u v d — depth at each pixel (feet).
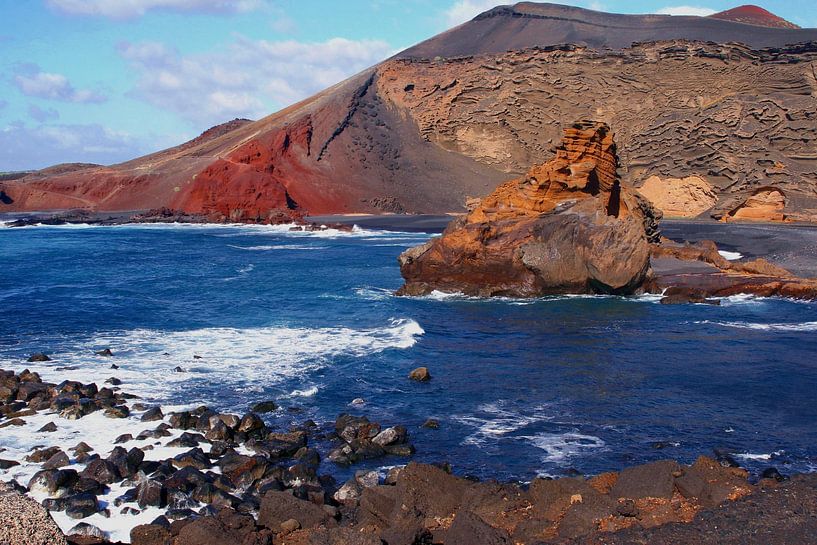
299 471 58.44
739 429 70.08
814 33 497.05
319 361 94.12
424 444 66.28
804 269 173.06
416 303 139.23
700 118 426.10
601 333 111.86
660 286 147.95
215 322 119.96
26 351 97.45
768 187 371.35
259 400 78.07
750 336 109.60
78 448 62.23
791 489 45.19
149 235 328.70
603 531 41.78
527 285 145.59
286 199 434.30
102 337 106.83
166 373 87.30
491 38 630.33
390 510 48.60
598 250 142.41
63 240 296.30
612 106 470.80
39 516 33.94
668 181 405.18
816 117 400.26
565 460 62.18
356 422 69.92
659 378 87.30
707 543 39.22
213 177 443.32
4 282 165.78
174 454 62.39
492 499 48.62
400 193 474.08
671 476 49.14
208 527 43.96
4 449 62.39
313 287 162.50
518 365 93.15
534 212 158.92
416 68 543.39
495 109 498.69
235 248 265.54
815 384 84.94
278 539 44.91
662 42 474.08
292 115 529.45
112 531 49.08
